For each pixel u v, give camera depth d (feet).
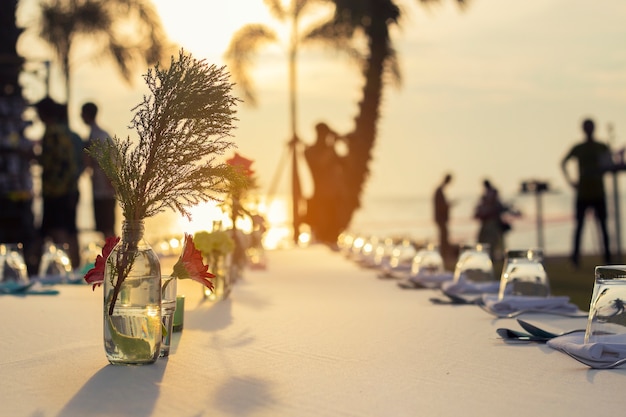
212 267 13.65
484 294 12.84
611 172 39.19
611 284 8.04
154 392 6.83
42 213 27.55
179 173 8.06
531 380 7.20
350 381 7.24
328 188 42.27
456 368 7.77
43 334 9.88
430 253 16.93
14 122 32.37
